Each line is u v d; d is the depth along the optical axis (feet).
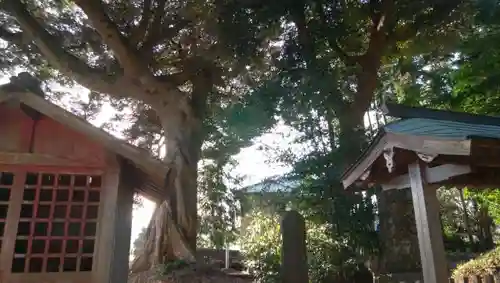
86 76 35.29
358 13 38.19
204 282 29.35
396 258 31.89
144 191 19.17
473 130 13.43
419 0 35.81
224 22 32.78
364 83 38.27
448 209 61.21
